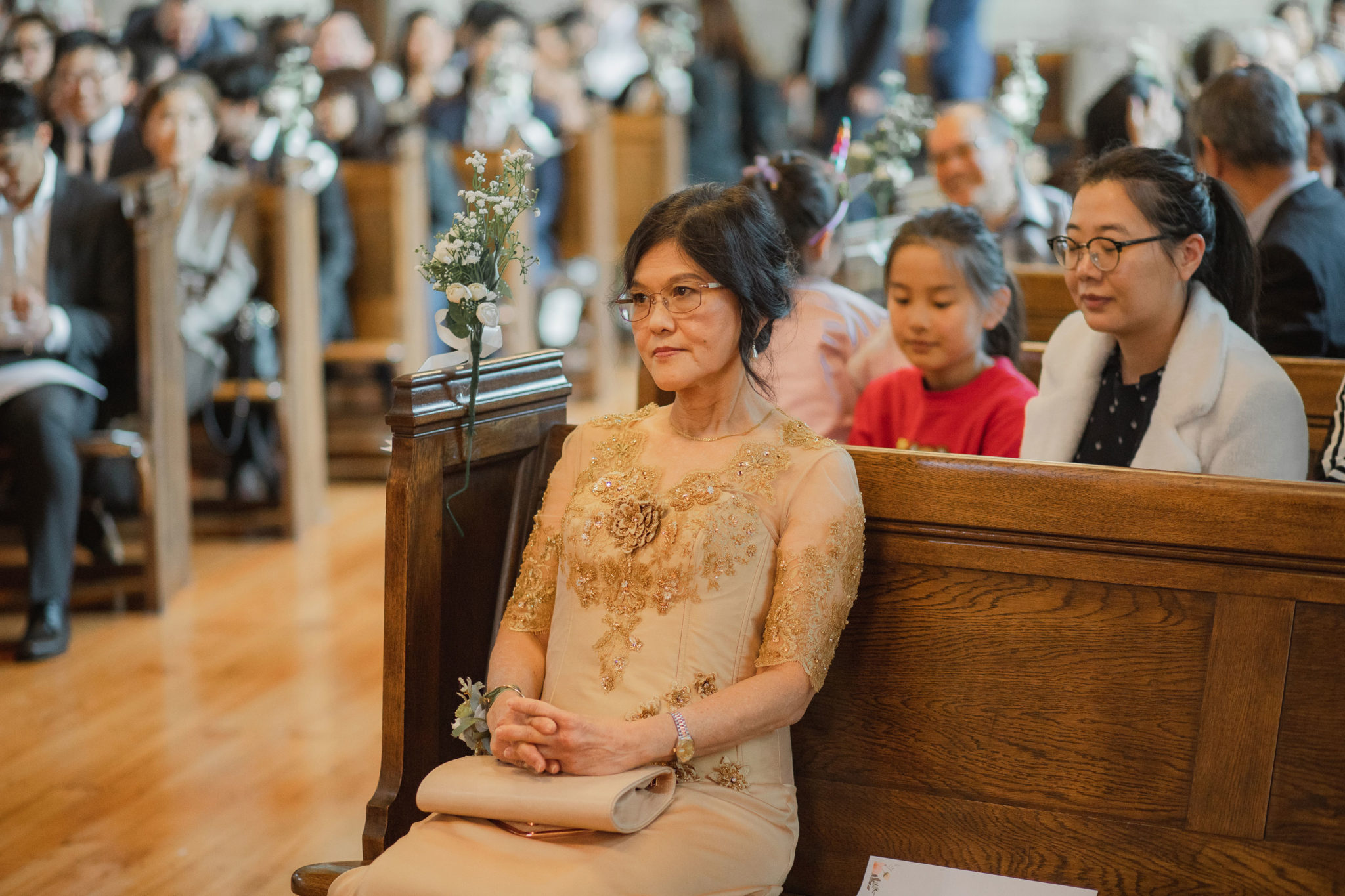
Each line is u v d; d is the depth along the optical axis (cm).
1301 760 183
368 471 605
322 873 213
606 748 180
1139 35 635
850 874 208
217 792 308
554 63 870
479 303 213
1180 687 188
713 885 183
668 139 775
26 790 308
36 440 392
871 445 288
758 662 191
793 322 294
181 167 485
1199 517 184
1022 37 935
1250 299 230
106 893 263
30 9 721
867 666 206
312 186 532
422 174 585
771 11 1046
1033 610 196
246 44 839
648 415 213
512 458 232
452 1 1073
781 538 196
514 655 205
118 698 362
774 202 298
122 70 585
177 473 448
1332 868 183
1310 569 180
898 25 879
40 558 394
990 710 199
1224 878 188
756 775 194
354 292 578
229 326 501
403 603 209
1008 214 382
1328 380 267
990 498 196
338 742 335
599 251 695
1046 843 197
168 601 436
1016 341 298
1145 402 228
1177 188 214
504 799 181
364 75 606
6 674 379
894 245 271
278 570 475
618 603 196
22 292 405
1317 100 400
